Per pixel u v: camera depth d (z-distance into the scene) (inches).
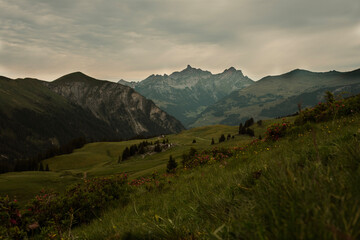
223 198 102.6
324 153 121.9
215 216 84.7
